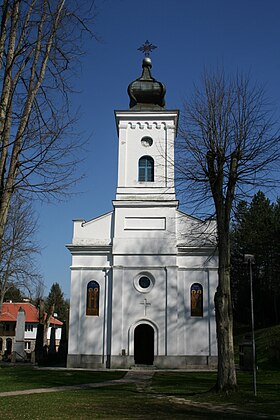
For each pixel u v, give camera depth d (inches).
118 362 1475.1
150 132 1675.7
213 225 1518.2
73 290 1551.4
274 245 2319.1
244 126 920.9
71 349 1508.4
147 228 1578.5
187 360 1480.1
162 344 1486.2
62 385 1037.8
